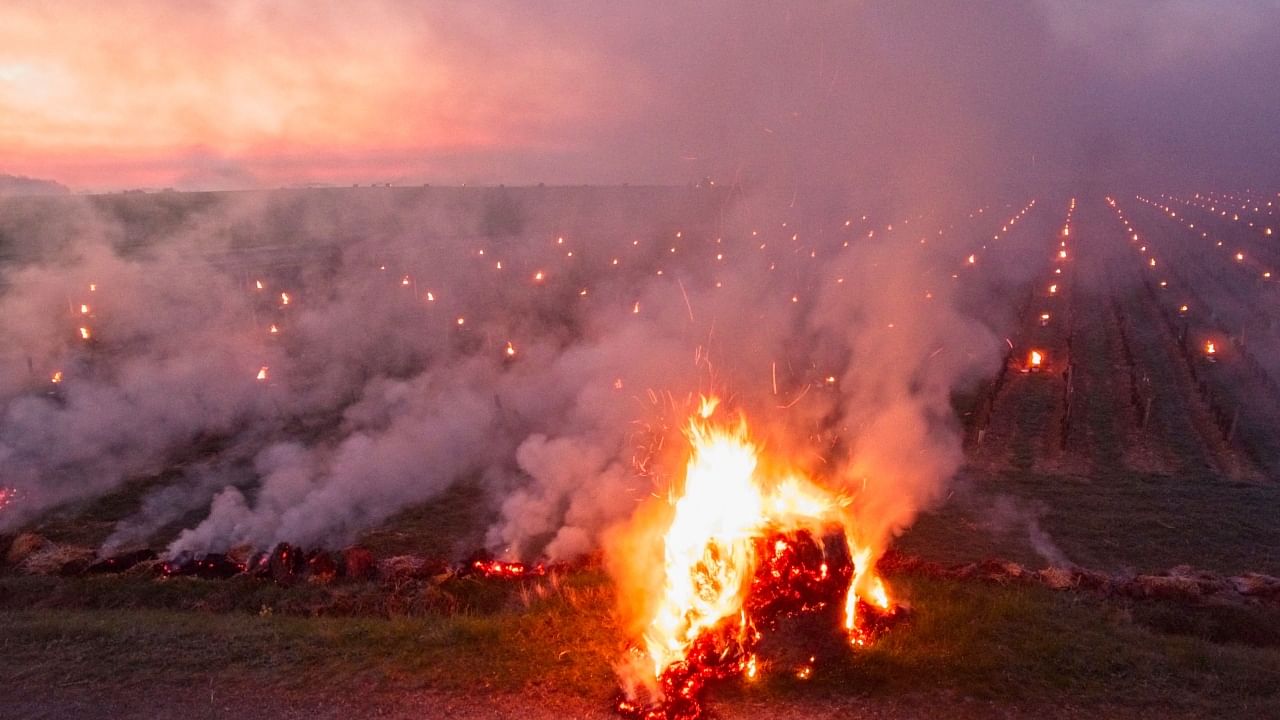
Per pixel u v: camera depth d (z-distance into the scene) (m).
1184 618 10.26
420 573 11.95
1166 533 15.66
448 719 7.04
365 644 8.46
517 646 8.31
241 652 8.33
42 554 13.20
